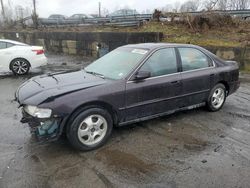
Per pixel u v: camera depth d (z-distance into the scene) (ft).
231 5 66.13
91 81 13.78
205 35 42.24
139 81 14.26
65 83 13.64
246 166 11.76
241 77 29.50
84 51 51.78
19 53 32.35
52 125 12.07
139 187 10.36
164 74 15.33
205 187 10.35
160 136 14.62
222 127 15.85
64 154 12.73
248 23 45.44
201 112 18.30
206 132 15.16
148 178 10.90
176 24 49.03
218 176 11.03
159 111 15.42
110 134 13.79
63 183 10.58
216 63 18.04
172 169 11.51
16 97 14.12
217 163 11.98
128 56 15.56
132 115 14.37
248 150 13.17
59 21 79.46
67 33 54.34
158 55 15.31
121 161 12.13
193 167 11.66
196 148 13.33
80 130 12.64
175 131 15.25
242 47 32.53
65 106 12.03
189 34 43.39
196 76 16.61
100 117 13.16
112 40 45.83
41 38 62.59
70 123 12.39
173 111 16.19
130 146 13.51
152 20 53.78
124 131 15.17
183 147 13.42
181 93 16.07
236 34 41.27
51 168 11.59
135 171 11.37
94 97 12.67
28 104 12.37
